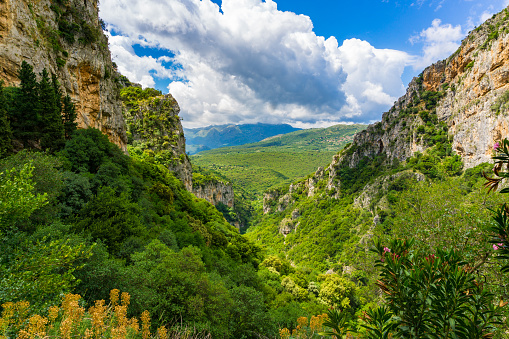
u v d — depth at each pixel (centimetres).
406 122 8912
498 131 5534
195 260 1866
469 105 6669
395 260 340
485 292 304
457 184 1230
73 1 3666
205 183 13212
